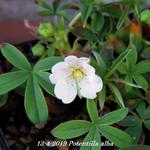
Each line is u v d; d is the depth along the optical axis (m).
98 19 0.14
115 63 0.12
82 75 0.11
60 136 0.11
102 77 0.12
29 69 0.12
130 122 0.13
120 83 0.14
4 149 0.13
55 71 0.11
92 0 0.14
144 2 0.14
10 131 0.14
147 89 0.14
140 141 0.13
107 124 0.11
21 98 0.14
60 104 0.14
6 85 0.12
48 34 0.14
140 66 0.13
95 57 0.13
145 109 0.13
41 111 0.12
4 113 0.14
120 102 0.12
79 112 0.14
